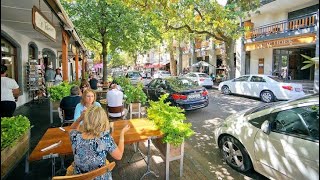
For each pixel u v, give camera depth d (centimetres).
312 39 1497
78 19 1583
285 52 2102
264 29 2022
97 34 1711
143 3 949
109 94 618
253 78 1371
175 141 377
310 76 2141
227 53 1652
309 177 301
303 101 334
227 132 451
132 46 1795
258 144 380
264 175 379
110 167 243
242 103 1228
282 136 341
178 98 894
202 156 508
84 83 862
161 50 4397
